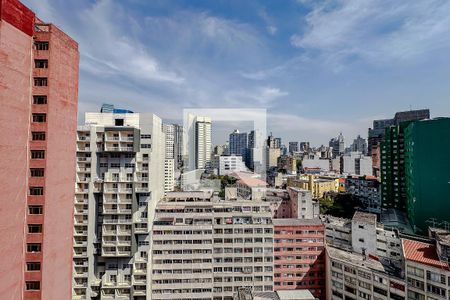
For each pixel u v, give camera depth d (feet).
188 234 231.09
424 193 322.34
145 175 219.00
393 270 203.82
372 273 197.47
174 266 228.02
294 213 330.54
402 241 200.54
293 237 247.29
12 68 114.62
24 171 124.67
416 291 176.04
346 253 238.89
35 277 130.72
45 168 133.80
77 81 163.22
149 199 221.46
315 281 246.06
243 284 232.53
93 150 216.95
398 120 649.61
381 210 427.74
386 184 445.78
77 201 215.92
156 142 245.45
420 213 323.57
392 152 440.45
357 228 253.44
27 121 126.21
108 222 213.05
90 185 213.87
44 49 134.72
